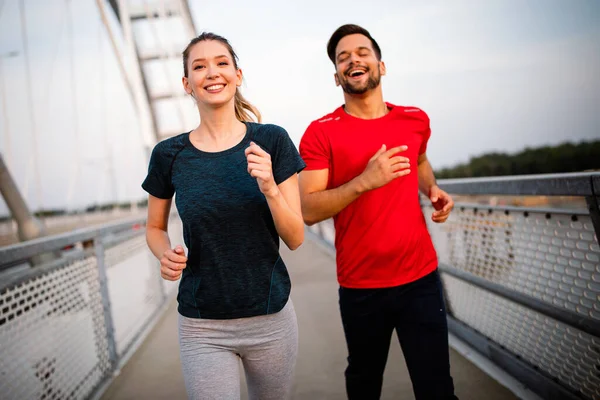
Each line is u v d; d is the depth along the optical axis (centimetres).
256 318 120
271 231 122
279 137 124
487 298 227
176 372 261
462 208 241
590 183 131
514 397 191
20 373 165
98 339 248
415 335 147
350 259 155
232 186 118
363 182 138
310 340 295
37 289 184
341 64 157
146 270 379
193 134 128
